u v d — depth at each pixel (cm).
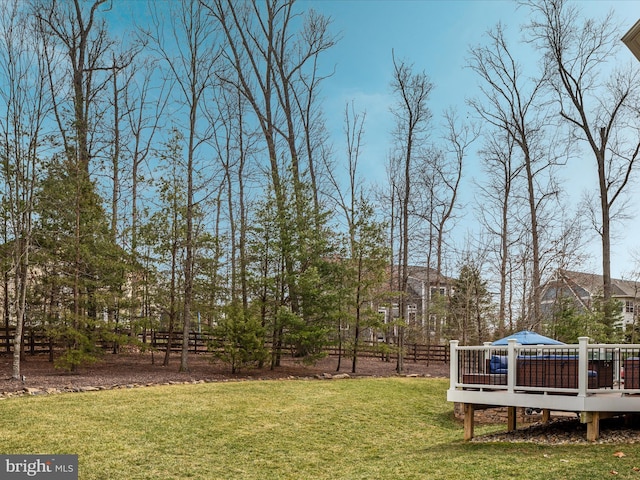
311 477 884
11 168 1645
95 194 1972
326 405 1411
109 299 1852
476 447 960
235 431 1114
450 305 3191
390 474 806
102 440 970
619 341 2258
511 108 2834
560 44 2550
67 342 1798
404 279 2655
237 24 2755
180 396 1366
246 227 2198
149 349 1986
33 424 1026
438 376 2195
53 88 1675
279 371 2048
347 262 2123
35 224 1838
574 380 948
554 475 688
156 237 2014
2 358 2030
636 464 716
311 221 2158
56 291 1866
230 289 2220
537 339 1528
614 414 962
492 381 1045
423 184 3525
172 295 2030
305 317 2077
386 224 2156
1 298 2336
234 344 1900
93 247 1917
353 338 2161
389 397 1589
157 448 964
